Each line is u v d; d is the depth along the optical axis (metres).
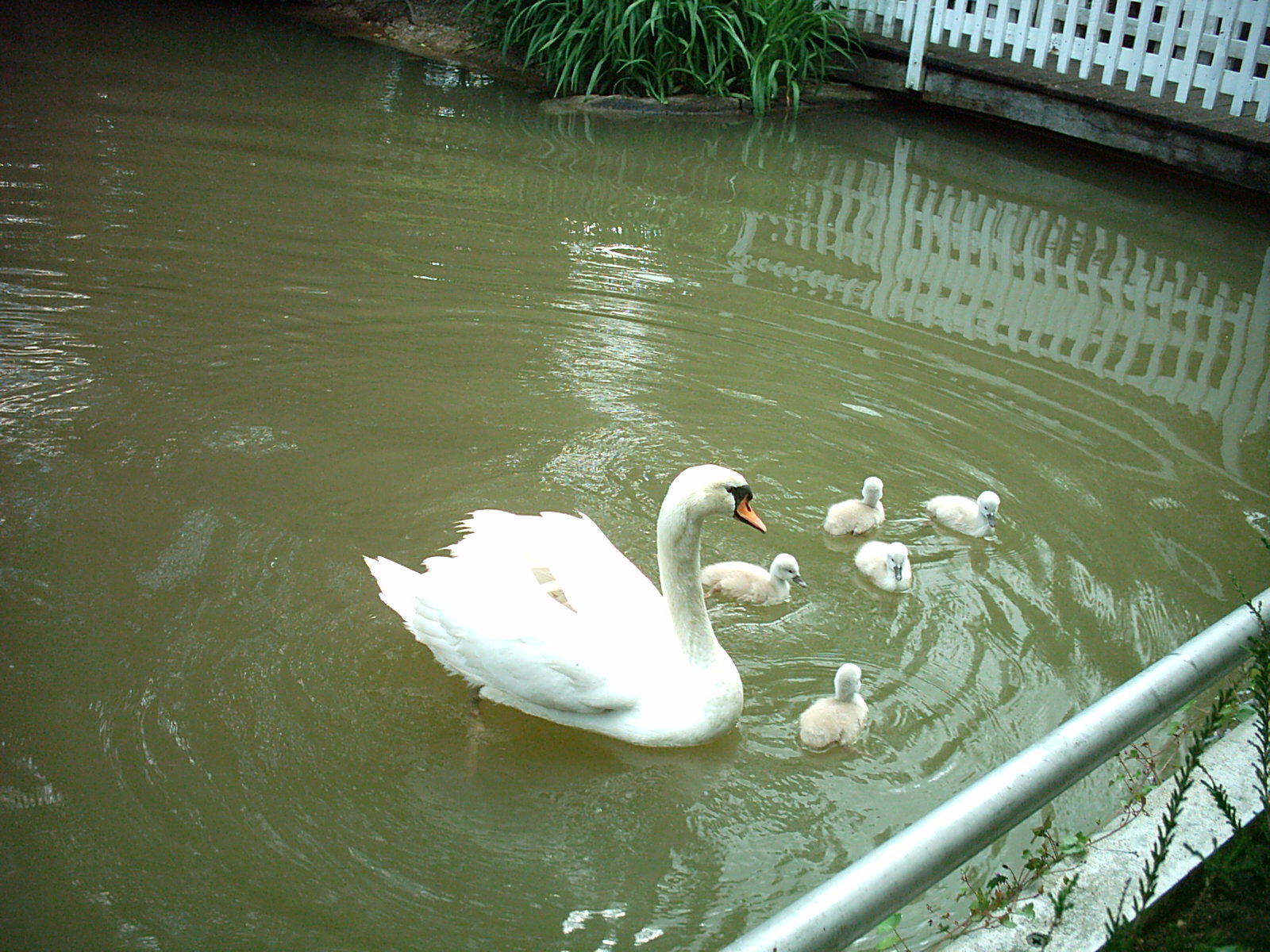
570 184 5.86
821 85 7.70
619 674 3.02
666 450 4.02
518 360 4.39
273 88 6.81
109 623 3.17
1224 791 2.50
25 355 4.11
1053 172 6.65
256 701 3.02
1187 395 4.52
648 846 2.78
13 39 7.19
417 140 6.23
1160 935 2.29
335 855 2.69
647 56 7.18
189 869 2.63
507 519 3.26
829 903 1.89
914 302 5.02
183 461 3.74
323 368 4.24
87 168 5.39
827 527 3.76
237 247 4.90
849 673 3.07
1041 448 4.16
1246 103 6.59
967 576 3.61
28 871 2.60
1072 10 6.89
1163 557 3.70
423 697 3.10
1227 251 5.71
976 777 2.97
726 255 5.29
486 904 2.62
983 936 2.25
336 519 3.58
